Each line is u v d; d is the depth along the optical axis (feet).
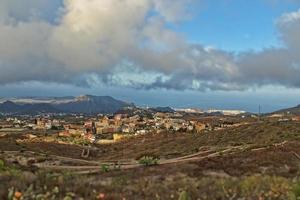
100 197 39.22
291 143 164.86
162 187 48.14
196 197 43.27
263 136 396.98
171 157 319.88
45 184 41.88
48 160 269.85
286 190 44.60
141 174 99.25
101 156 465.47
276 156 132.67
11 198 35.55
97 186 45.14
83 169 189.47
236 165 118.21
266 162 123.54
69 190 40.78
